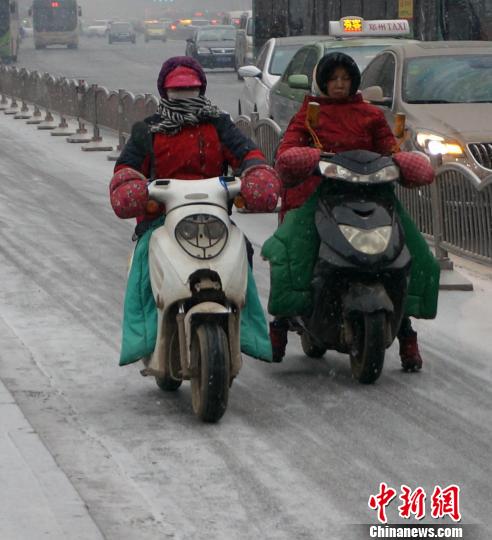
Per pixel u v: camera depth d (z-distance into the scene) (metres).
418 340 14.52
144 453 10.38
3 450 10.07
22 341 14.14
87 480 9.70
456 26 47.78
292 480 9.74
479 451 10.49
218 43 83.88
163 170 11.48
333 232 12.09
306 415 11.53
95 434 10.91
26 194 26.67
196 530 8.72
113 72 87.19
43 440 10.69
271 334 13.36
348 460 10.23
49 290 17.00
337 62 12.45
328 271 12.06
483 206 17.53
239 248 11.11
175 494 9.42
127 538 8.55
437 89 23.12
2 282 17.47
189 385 12.62
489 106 22.45
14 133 43.34
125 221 23.06
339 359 13.73
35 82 48.31
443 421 11.34
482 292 17.30
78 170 31.83
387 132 12.68
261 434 10.95
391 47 24.97
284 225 12.47
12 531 8.36
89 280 17.69
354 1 49.69
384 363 13.48
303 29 50.59
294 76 24.94
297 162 11.94
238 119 28.30
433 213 18.81
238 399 12.11
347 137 12.53
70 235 21.39
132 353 11.27
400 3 48.41
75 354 13.72
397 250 12.04
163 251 11.01
